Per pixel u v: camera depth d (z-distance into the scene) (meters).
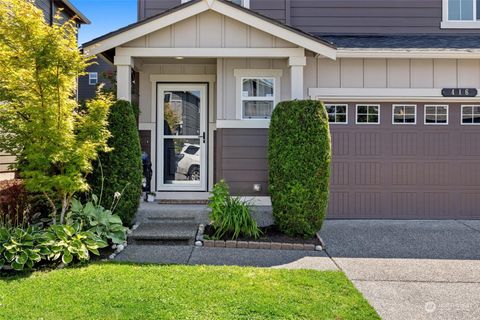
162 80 8.25
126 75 6.58
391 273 4.63
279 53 6.66
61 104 5.17
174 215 6.80
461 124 7.74
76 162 5.25
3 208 5.47
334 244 5.89
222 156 7.21
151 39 6.61
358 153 7.68
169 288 3.91
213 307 3.49
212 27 6.63
